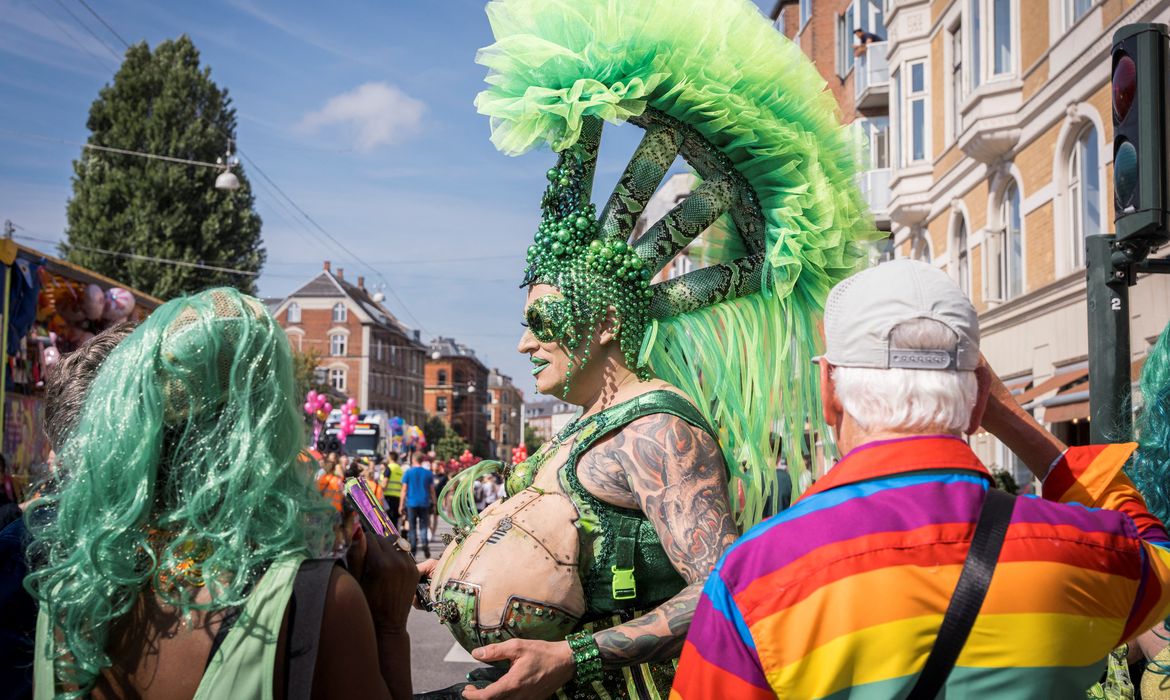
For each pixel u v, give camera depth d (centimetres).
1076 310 1242
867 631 115
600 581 175
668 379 197
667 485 167
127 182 3425
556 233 190
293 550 129
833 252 202
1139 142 262
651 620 160
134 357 128
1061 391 1216
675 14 189
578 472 176
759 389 190
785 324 198
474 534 186
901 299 130
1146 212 258
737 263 200
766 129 195
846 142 215
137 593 124
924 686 114
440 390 12069
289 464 133
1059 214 1289
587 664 157
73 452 128
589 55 186
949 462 126
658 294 194
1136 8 1059
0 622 149
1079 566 120
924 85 1825
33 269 688
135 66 3575
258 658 120
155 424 124
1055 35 1281
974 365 131
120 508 122
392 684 150
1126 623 124
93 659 120
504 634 171
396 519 1662
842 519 122
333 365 7900
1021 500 126
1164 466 191
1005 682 114
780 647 117
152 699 122
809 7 2473
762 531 125
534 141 189
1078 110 1221
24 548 146
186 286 3366
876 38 2173
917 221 1878
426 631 759
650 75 187
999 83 1430
